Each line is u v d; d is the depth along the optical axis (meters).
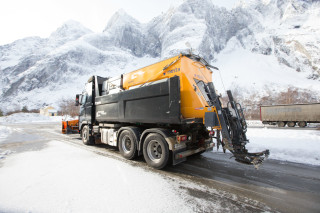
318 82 102.94
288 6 170.75
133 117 5.14
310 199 2.85
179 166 4.61
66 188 3.16
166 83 4.30
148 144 4.57
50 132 13.52
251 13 180.62
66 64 161.00
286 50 137.25
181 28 163.75
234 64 133.75
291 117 18.66
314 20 148.88
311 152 5.40
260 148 6.46
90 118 7.24
